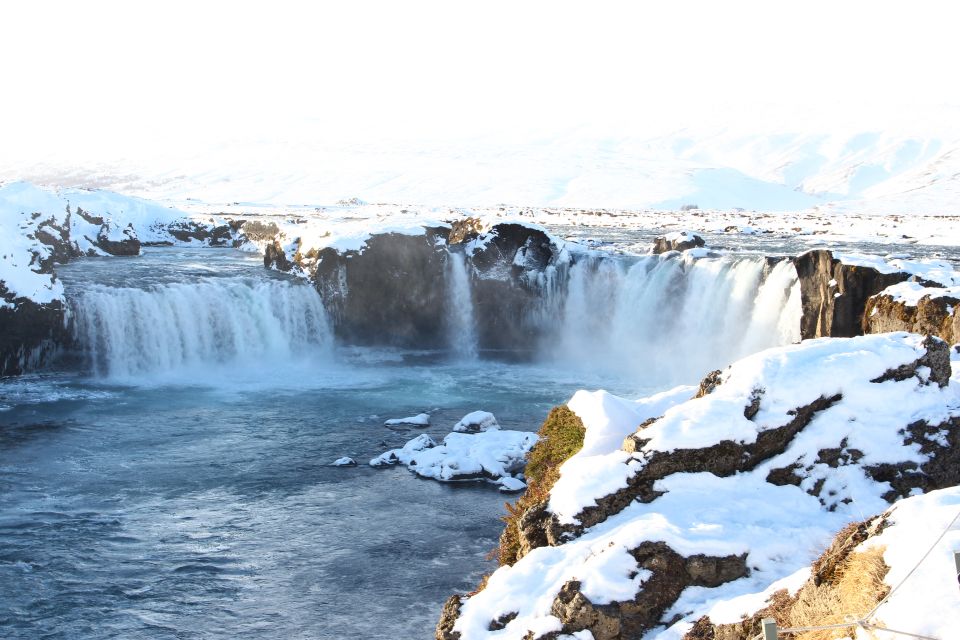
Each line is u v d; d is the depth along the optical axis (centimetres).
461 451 3403
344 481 3234
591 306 5747
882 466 1505
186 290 5228
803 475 1490
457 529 2777
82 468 3331
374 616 2219
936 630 948
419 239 5672
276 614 2230
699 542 1327
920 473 1502
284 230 6525
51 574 2425
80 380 4788
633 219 14075
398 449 3547
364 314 5647
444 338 5800
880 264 3878
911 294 3388
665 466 1468
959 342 2981
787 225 12138
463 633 1331
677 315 5303
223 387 4772
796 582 1220
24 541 2634
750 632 1189
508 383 4947
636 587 1296
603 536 1391
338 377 5084
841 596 1094
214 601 2295
